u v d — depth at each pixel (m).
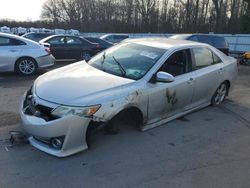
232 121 5.82
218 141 4.84
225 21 48.81
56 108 3.74
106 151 4.16
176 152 4.34
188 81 5.30
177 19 54.12
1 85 7.85
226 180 3.71
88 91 3.98
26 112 4.04
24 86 7.82
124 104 4.13
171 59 5.04
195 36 14.46
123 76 4.59
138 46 5.34
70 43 14.05
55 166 3.71
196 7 51.50
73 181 3.46
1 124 4.89
